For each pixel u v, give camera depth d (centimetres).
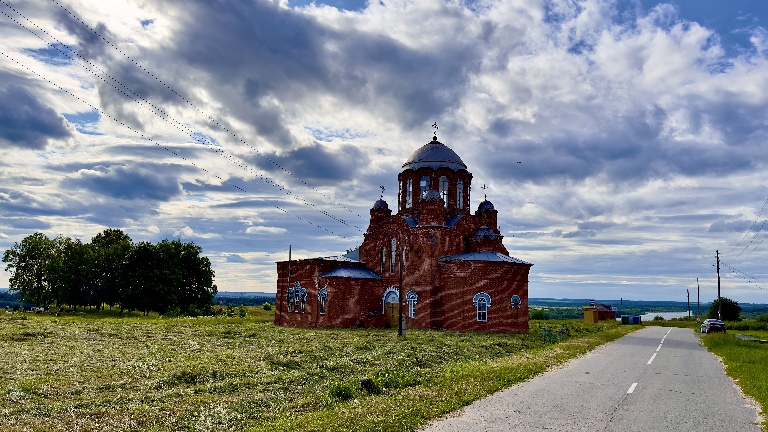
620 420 1407
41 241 10494
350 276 5288
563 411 1502
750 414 1530
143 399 1652
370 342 3447
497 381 1981
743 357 3030
